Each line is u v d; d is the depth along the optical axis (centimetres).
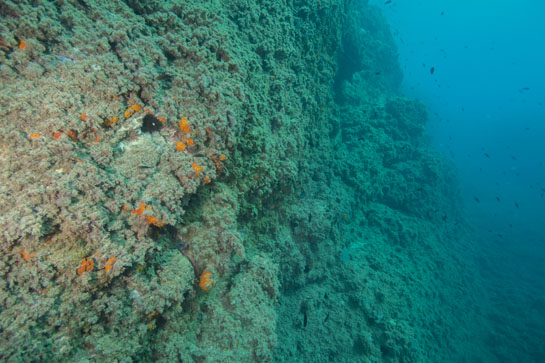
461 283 1320
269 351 342
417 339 779
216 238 318
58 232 212
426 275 1064
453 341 1031
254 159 426
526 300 1430
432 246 1249
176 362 257
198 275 299
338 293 745
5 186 201
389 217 1140
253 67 489
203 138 315
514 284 1552
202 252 303
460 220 1803
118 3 314
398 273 933
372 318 716
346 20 1047
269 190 473
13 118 221
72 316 204
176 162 286
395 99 1566
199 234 314
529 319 1320
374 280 818
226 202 346
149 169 273
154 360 250
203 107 323
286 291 641
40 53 243
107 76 270
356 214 1086
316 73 862
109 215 234
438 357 871
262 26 586
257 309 355
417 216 1333
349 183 1027
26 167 211
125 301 229
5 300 184
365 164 1173
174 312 264
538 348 1177
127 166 265
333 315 686
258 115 436
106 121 266
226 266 319
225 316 319
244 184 417
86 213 217
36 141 218
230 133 341
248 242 473
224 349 301
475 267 1568
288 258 592
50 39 254
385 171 1275
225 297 343
